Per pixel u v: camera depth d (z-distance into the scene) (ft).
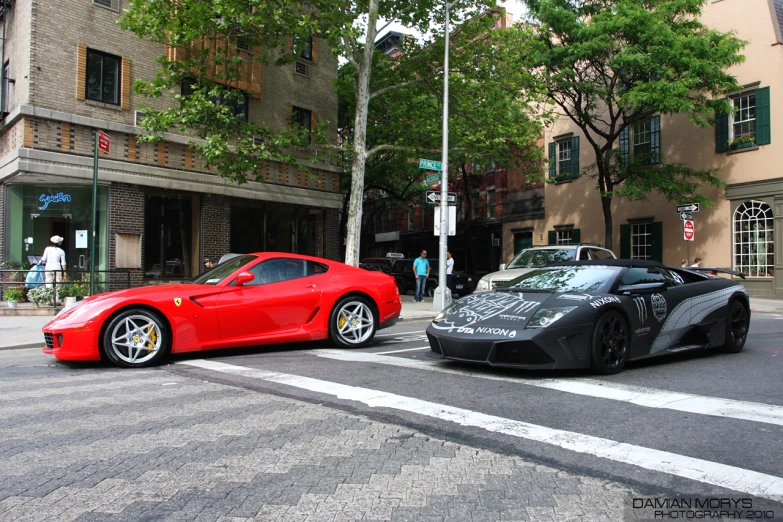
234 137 55.06
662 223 70.74
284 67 63.31
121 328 21.35
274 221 63.57
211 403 15.23
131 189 51.16
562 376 18.21
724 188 64.08
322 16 47.67
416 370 19.62
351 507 8.68
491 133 55.36
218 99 56.03
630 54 55.06
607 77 62.03
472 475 9.94
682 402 14.74
